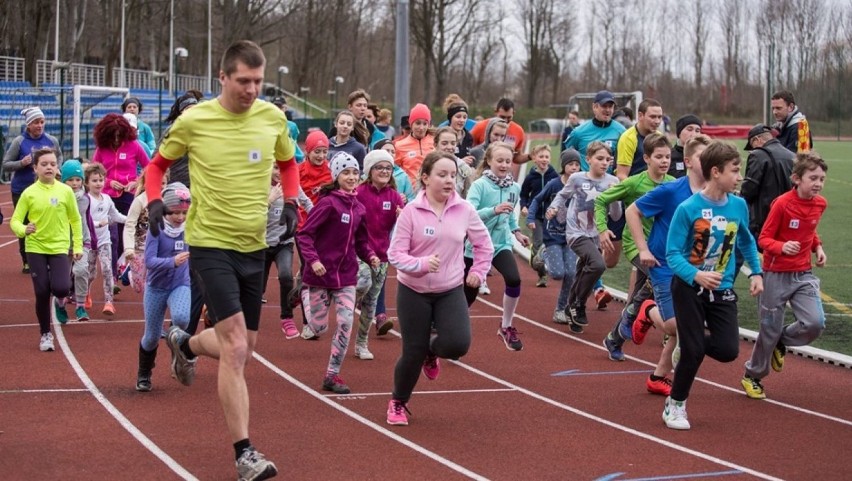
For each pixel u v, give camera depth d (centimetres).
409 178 1215
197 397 750
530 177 1312
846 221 2117
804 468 614
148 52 6222
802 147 1052
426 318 669
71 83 3984
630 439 670
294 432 671
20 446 627
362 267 877
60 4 4562
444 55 8100
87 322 1030
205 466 596
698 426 704
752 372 789
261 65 567
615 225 1008
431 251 664
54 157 911
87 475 577
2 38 4084
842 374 872
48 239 898
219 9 6438
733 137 6394
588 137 1217
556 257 1064
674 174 1045
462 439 663
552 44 9262
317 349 932
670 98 9106
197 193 573
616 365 892
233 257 575
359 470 595
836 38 7394
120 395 754
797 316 775
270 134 582
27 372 820
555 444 655
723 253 684
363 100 1261
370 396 768
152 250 731
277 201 973
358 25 8581
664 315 752
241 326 568
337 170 791
